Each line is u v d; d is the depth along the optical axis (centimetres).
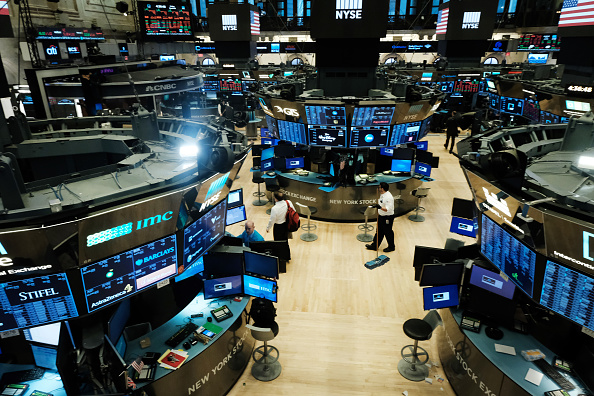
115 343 437
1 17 602
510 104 1606
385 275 768
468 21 2059
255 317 514
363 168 1084
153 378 420
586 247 328
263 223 1009
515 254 414
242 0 2359
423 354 543
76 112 1505
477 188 446
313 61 3181
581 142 507
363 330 614
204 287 528
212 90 2441
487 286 483
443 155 1595
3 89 596
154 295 546
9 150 566
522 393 400
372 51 1068
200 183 421
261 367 543
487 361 439
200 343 472
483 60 3002
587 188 378
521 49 2550
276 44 2497
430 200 1147
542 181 391
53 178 413
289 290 720
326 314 651
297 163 1042
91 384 389
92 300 385
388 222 832
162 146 589
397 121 955
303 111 966
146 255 413
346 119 946
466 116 1675
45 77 1183
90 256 362
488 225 455
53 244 332
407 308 667
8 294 349
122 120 748
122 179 437
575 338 433
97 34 1620
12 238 315
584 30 977
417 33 2767
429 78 2220
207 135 623
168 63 1812
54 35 1372
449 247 610
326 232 963
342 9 1000
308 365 546
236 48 2314
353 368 541
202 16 2930
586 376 399
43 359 441
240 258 539
